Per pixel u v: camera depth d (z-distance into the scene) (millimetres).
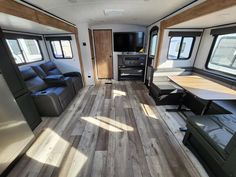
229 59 2463
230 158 1138
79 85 4105
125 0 2047
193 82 2447
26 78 2699
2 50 1725
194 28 3061
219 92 1948
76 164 1599
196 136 1587
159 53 3357
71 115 2695
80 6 2248
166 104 3082
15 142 1585
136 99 3441
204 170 1507
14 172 1519
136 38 4742
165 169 1522
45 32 3467
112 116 2645
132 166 1563
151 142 1936
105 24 4664
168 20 2854
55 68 4020
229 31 2320
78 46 4082
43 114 2617
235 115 1732
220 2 1489
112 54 5137
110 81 5152
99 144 1909
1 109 1393
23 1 1693
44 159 1674
